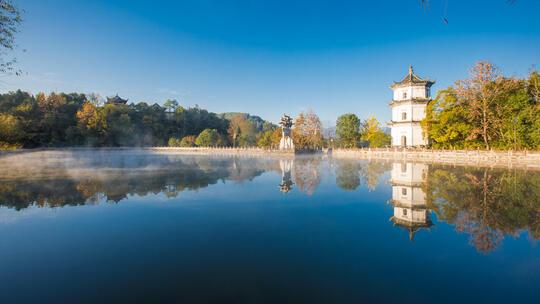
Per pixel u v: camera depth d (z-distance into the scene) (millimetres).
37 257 5977
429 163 32719
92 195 12617
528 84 35219
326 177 19375
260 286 4848
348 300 4410
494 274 5328
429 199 11859
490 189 14117
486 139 38281
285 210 9961
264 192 13492
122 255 6121
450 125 42469
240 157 51469
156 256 6059
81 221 8594
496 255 6172
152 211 9805
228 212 9758
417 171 23266
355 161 37906
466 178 18469
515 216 9070
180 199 11828
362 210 10039
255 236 7336
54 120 79125
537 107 32500
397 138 55812
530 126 34281
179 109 128875
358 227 8102
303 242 6914
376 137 68125
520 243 6805
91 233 7516
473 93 38531
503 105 37000
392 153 49344
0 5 14055
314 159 43469
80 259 5891
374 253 6293
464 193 13141
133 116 109562
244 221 8688
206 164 32281
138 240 7004
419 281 5055
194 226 8164
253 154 66750
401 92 55938
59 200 11523
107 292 4621
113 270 5410
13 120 56312
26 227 8000
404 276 5250
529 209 9930
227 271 5402
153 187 14891
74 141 81438
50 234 7414
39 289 4699
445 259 5965
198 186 15273
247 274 5297
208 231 7734
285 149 58719
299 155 58344
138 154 65688
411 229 7887
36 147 74375
